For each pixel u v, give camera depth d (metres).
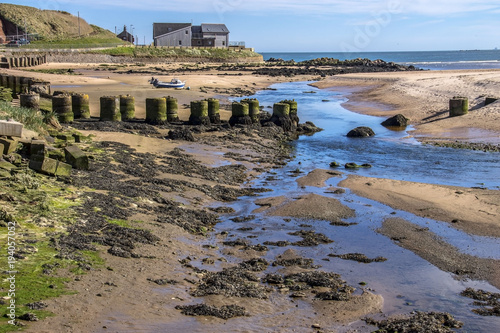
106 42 112.38
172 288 9.73
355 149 26.88
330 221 14.98
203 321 8.52
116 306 8.53
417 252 12.72
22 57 69.25
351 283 10.88
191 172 19.64
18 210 11.84
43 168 14.97
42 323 7.52
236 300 9.57
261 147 26.31
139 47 107.00
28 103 22.53
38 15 116.81
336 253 12.62
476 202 16.84
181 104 38.50
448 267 11.82
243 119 31.08
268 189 18.52
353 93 53.62
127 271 10.07
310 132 32.12
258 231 14.05
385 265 11.92
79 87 47.12
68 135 20.72
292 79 73.31
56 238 10.88
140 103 37.78
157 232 12.71
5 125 15.09
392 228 14.40
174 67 88.50
